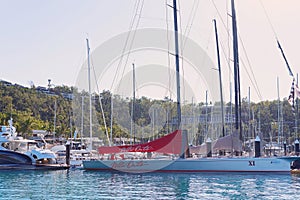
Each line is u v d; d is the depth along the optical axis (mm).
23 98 97438
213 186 28578
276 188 27719
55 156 45156
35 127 81312
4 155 42250
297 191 26422
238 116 41688
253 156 37688
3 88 96500
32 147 47406
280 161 34969
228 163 35312
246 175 34531
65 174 37594
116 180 32406
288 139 77312
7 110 86000
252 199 23453
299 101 77938
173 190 26812
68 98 101938
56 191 26703
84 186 29031
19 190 27234
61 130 84000
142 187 28250
